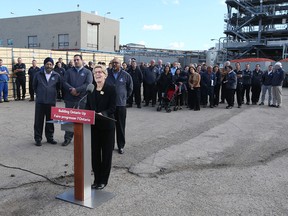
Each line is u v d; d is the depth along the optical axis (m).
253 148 7.04
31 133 8.02
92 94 4.53
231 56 42.31
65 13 41.31
